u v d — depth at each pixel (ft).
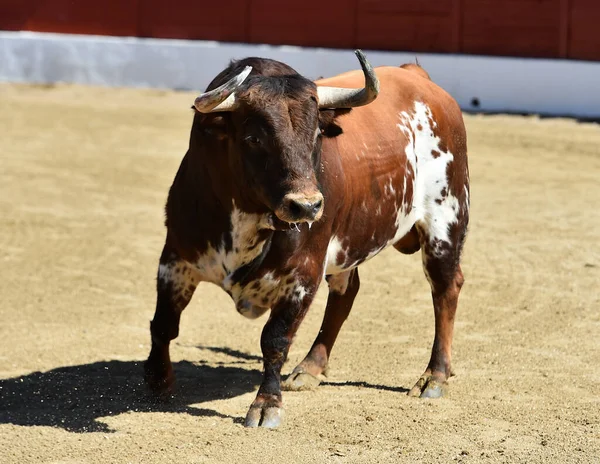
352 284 36.09
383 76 35.53
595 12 100.12
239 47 111.65
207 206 29.12
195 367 37.29
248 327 43.39
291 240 29.19
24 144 87.10
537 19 102.17
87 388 33.94
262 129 26.89
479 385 34.60
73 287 49.32
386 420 30.42
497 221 63.57
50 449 27.63
